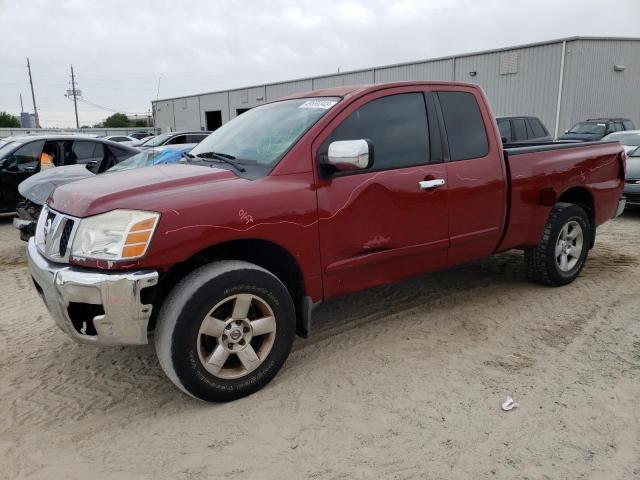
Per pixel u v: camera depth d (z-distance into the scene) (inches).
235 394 123.0
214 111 1775.3
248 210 120.2
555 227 187.2
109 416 120.8
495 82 993.5
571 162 191.3
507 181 171.6
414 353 146.2
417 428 111.0
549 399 120.2
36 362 149.6
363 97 144.2
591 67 888.9
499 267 226.8
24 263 263.4
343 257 137.8
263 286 122.4
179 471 100.3
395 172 144.5
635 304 177.9
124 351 154.9
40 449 108.7
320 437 109.1
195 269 119.1
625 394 121.3
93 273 108.5
